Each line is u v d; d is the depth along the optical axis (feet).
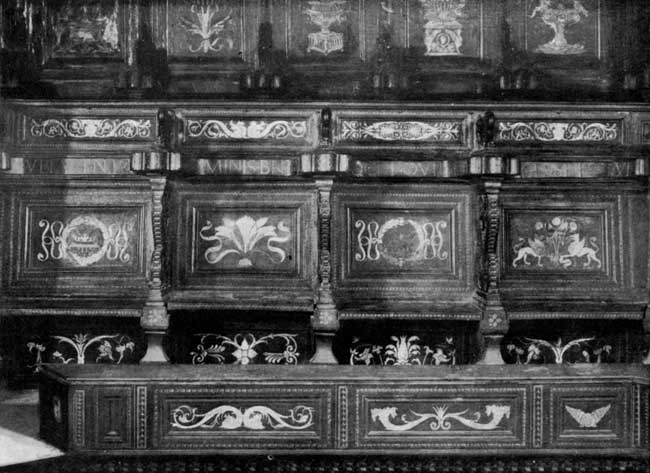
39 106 11.43
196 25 11.86
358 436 9.53
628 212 11.67
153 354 10.91
